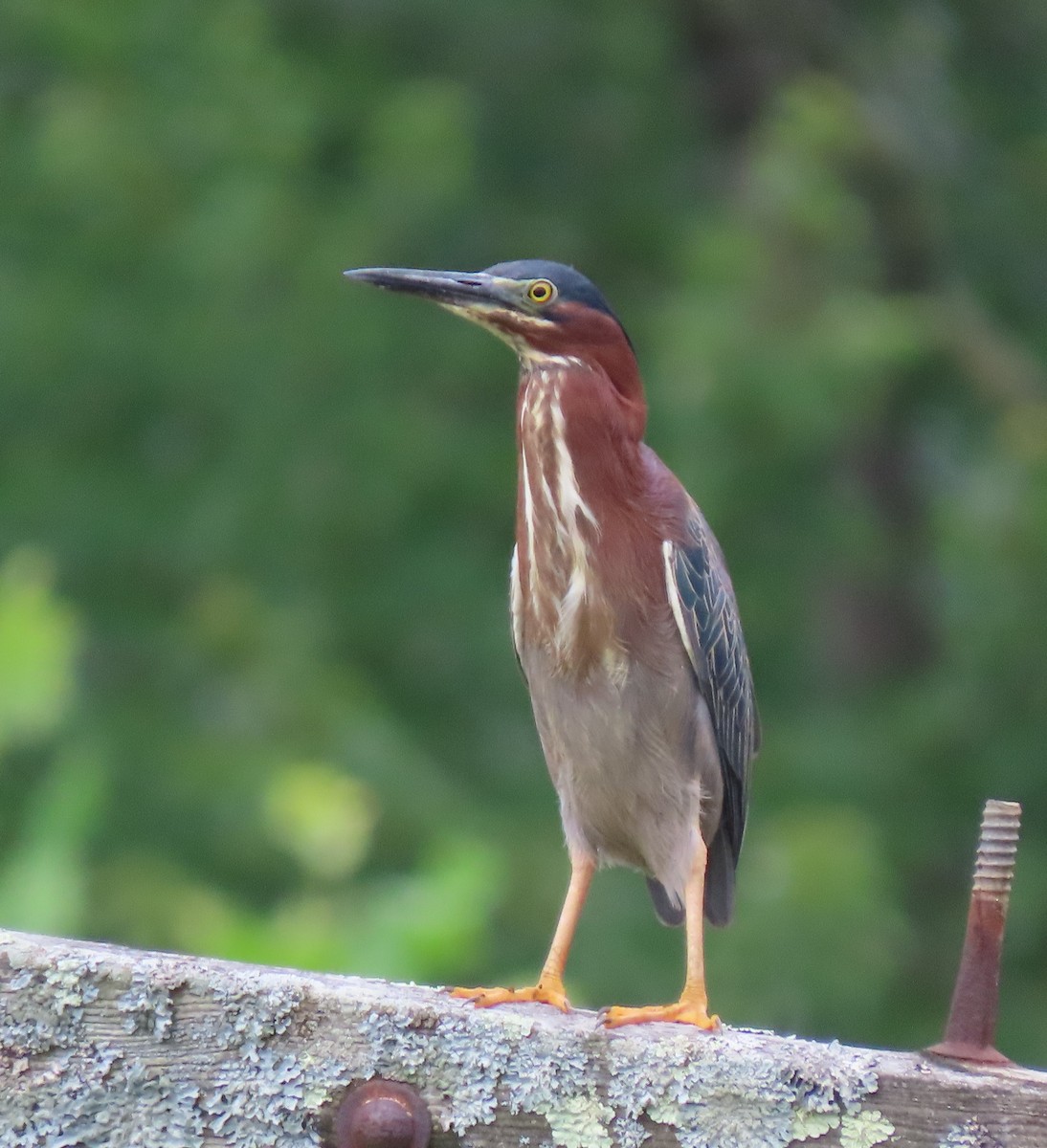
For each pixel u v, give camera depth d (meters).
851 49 18.64
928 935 14.99
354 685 14.34
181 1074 4.28
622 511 6.22
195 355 15.28
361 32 17.41
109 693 14.39
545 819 14.50
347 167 16.75
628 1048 4.38
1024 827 15.12
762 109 18.45
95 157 15.49
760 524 16.09
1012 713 15.35
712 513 15.35
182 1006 4.30
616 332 6.39
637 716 6.22
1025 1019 14.31
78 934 8.09
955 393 17.31
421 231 15.97
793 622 16.69
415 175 15.35
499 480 15.59
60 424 15.84
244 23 16.28
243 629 14.47
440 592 15.34
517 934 13.38
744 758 6.95
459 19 17.34
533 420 6.30
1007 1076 4.37
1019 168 18.69
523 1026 4.38
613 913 13.70
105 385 15.62
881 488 18.05
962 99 19.16
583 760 6.30
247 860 13.15
